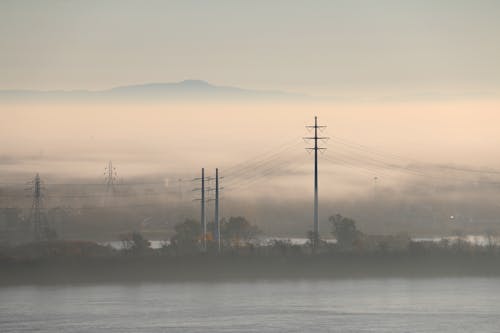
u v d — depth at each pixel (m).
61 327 180.38
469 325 182.00
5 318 190.50
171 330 177.38
